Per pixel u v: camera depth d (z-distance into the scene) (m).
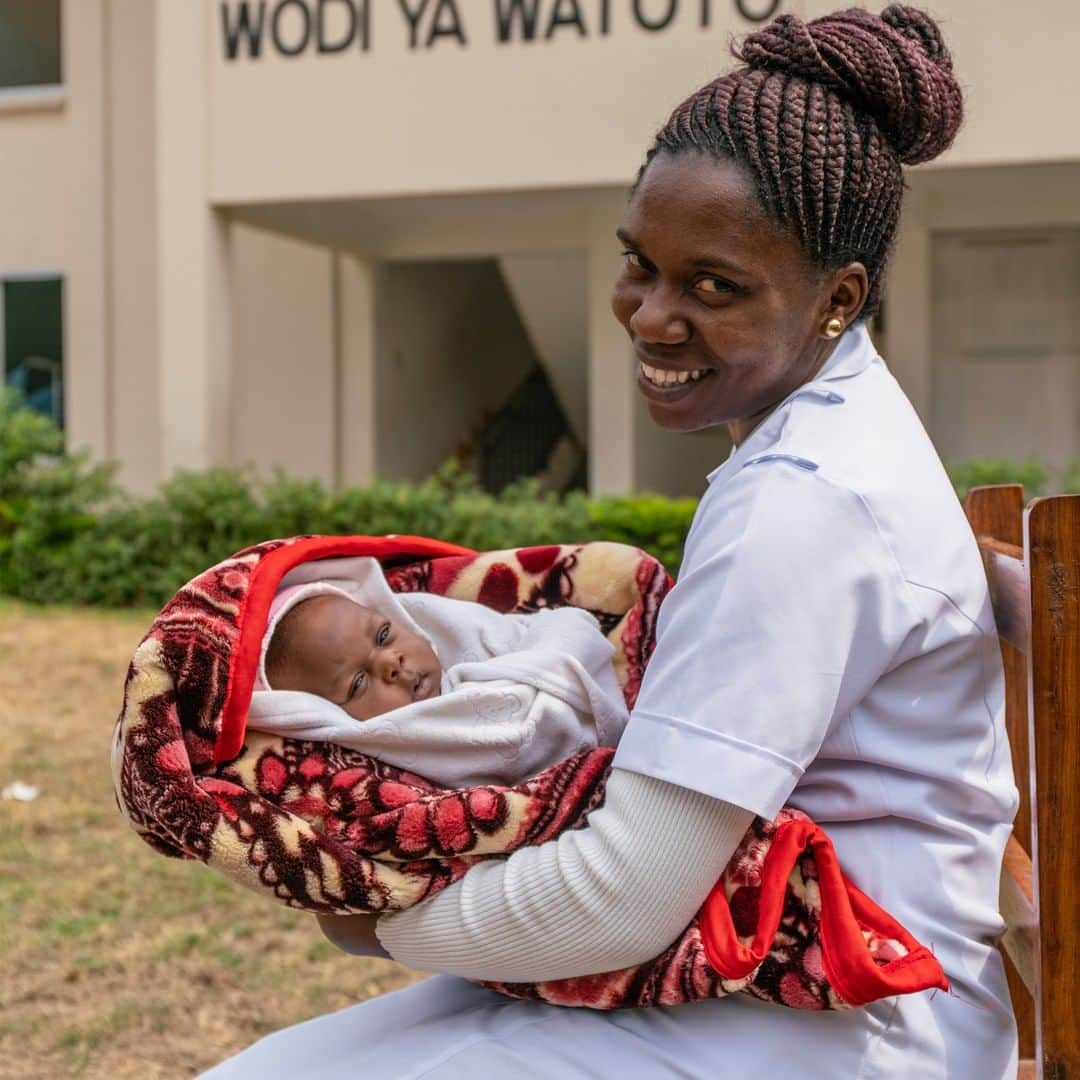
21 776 5.79
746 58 1.51
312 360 12.13
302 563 1.81
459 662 1.86
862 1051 1.43
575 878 1.38
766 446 1.50
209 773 1.54
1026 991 1.90
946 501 1.51
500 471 14.45
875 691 1.45
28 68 12.55
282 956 3.99
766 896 1.37
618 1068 1.45
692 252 1.43
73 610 9.84
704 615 1.37
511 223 10.95
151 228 12.18
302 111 9.30
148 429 12.32
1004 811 1.56
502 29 8.89
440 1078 1.49
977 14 7.85
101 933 4.14
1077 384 10.50
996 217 9.84
